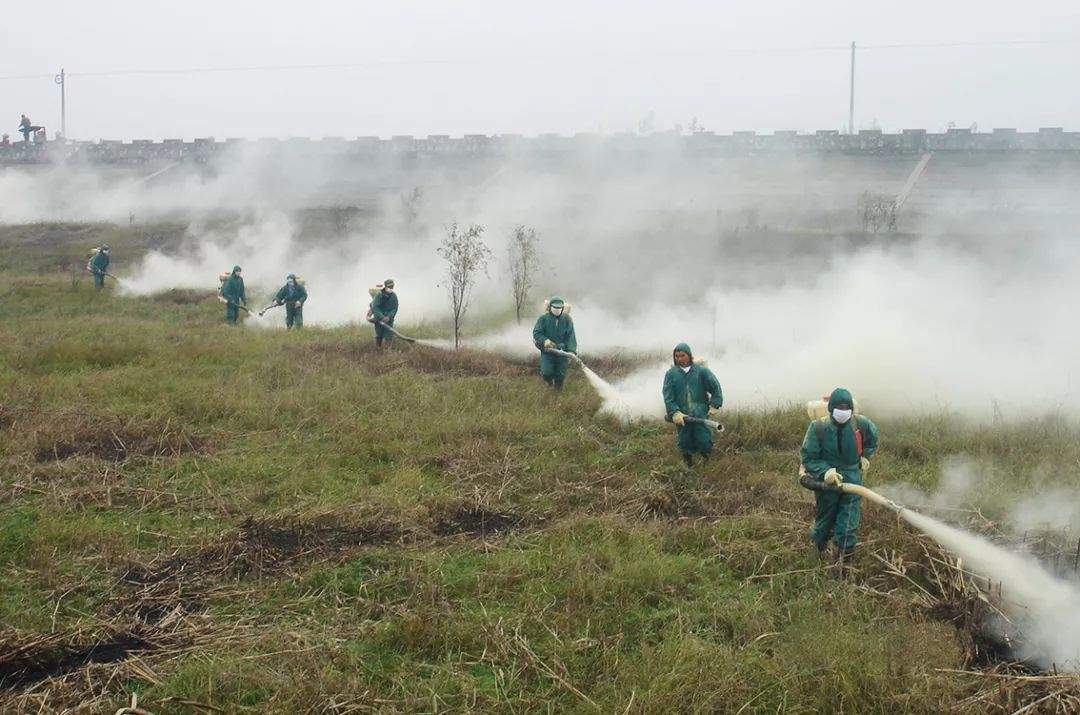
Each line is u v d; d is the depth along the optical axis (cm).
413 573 681
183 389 1238
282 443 1038
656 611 635
